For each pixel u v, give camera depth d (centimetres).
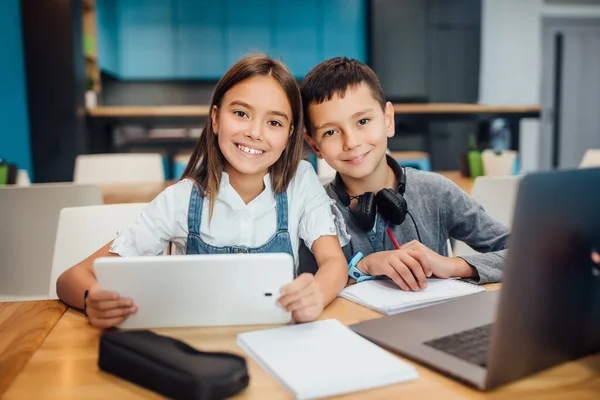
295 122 104
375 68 623
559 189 50
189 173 110
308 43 621
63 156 415
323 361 62
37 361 66
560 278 53
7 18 397
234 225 106
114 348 61
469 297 84
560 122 717
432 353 64
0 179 206
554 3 683
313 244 106
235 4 603
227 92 99
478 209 122
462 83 642
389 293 88
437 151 602
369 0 621
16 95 404
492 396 55
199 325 75
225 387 54
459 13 628
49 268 159
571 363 62
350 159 108
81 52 430
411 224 119
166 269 71
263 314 75
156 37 598
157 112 438
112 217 128
